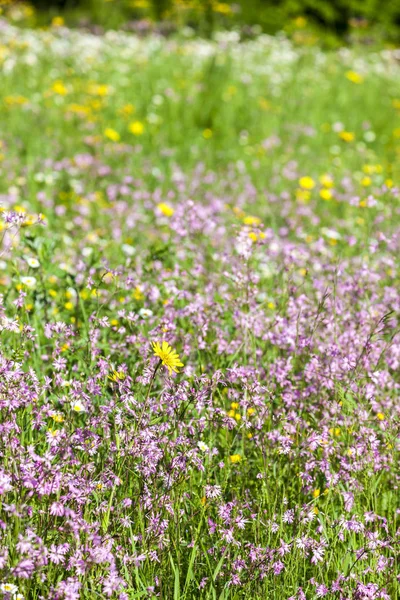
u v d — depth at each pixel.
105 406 4.00
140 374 4.82
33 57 16.92
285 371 4.97
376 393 4.91
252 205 10.10
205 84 16.31
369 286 6.38
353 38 24.81
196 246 7.16
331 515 4.35
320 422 4.76
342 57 22.44
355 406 4.66
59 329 4.54
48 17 25.52
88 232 8.48
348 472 4.44
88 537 3.42
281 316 5.65
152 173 11.22
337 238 8.41
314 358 4.89
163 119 14.77
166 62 19.23
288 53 22.00
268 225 9.14
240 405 4.61
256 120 15.29
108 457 3.93
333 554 4.08
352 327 5.73
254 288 5.55
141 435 3.87
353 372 4.80
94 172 10.70
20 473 3.49
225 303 5.96
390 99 18.58
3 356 4.20
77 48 19.00
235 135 14.48
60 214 8.89
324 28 31.62
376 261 7.25
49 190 9.82
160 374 4.18
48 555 3.30
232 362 5.34
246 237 5.66
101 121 13.60
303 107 16.59
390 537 4.11
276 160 12.88
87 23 24.23
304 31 28.19
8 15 22.30
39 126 12.71
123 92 16.03
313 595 3.90
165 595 3.74
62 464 3.61
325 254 7.68
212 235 8.02
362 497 4.62
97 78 16.83
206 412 4.45
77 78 16.42
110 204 9.66
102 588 3.54
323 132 15.18
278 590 3.86
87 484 3.65
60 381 4.18
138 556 3.64
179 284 6.28
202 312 5.51
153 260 6.54
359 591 3.76
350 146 14.59
